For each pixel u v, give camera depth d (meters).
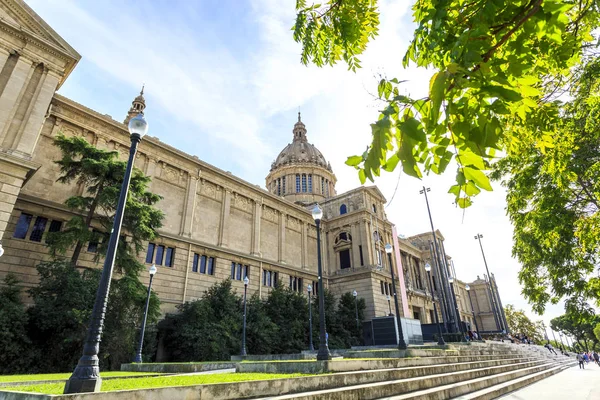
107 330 20.70
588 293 14.04
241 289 38.31
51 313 19.09
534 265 16.22
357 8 4.36
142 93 42.88
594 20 3.69
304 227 52.19
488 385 12.32
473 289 100.31
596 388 13.68
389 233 59.69
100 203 23.41
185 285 32.56
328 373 9.22
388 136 2.03
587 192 11.30
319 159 82.19
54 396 5.21
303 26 4.58
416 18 3.12
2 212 19.78
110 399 5.45
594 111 8.12
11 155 20.59
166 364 15.16
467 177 2.32
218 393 6.67
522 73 2.41
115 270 25.36
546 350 54.88
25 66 23.16
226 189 41.19
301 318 37.88
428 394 8.54
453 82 2.17
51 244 21.53
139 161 33.38
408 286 60.38
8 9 22.97
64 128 28.56
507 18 2.39
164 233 32.31
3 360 17.28
